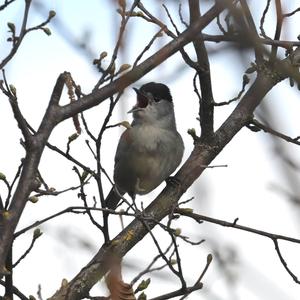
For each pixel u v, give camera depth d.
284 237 9.40
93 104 5.51
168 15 8.66
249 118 10.48
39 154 5.27
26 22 6.18
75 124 6.82
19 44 6.18
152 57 5.14
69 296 7.80
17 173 6.75
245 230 9.52
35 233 6.96
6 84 6.27
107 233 8.08
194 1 5.17
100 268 7.99
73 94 6.12
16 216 5.02
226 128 10.43
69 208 6.80
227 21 6.32
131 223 9.49
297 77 3.60
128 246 9.28
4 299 7.06
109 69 5.96
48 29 6.34
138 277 6.44
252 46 3.25
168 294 7.37
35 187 5.18
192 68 9.35
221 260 4.78
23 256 7.04
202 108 10.03
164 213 10.10
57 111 5.43
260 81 8.45
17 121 5.21
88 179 7.66
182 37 5.17
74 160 7.73
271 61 3.76
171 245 7.28
